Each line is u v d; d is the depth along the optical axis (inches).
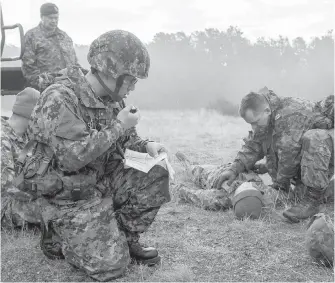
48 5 240.7
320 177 147.3
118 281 108.1
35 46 241.0
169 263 118.9
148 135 379.9
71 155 102.4
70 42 253.9
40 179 107.0
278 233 139.9
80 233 106.3
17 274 112.0
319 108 155.6
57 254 120.3
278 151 156.6
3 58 235.9
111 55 104.7
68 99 105.0
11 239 133.9
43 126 104.3
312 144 148.3
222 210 164.6
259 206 150.1
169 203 173.9
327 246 111.8
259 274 112.3
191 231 142.8
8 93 255.8
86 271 106.9
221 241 134.0
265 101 157.6
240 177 170.9
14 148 142.5
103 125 110.6
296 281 108.6
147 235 139.7
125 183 116.3
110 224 109.2
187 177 208.8
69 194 108.0
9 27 233.5
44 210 110.0
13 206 137.4
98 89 109.2
